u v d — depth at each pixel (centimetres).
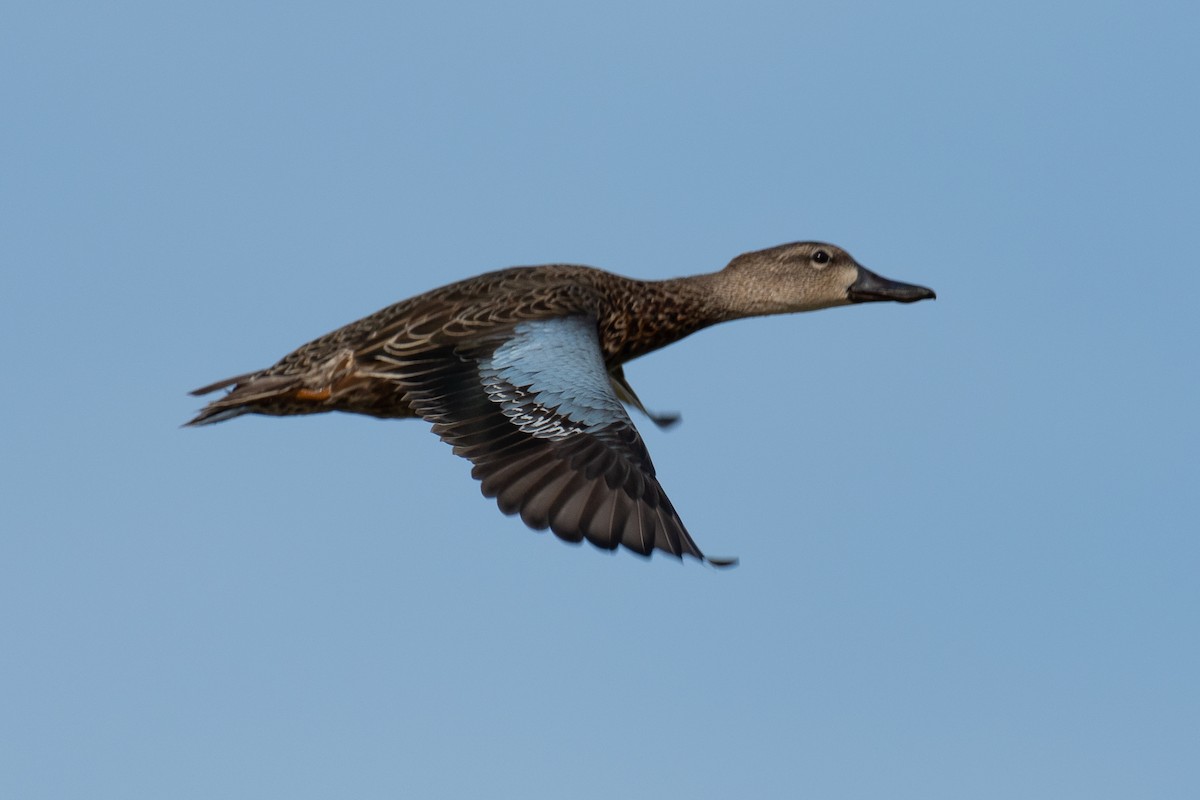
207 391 1426
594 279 1517
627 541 1149
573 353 1306
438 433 1264
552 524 1157
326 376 1351
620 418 1231
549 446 1220
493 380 1284
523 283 1423
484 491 1195
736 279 1708
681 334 1659
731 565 1155
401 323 1351
